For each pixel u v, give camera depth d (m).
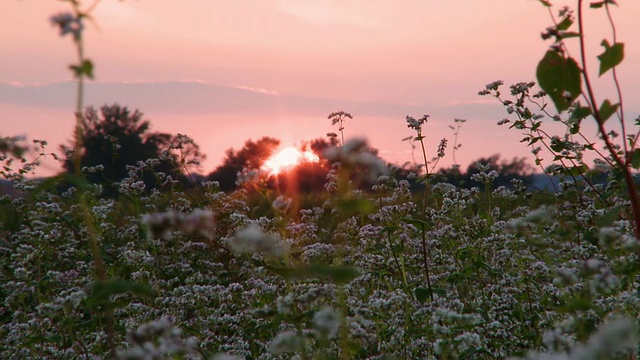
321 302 5.48
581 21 4.06
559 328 4.21
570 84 4.07
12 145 4.04
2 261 9.05
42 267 8.93
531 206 10.37
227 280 8.64
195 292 6.84
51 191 9.93
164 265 8.59
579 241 7.61
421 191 11.52
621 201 7.94
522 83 8.41
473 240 8.13
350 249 7.46
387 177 9.30
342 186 3.88
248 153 30.84
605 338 2.78
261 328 5.98
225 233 9.26
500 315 6.35
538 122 8.19
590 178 8.57
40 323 6.20
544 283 7.05
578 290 5.38
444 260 7.79
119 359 3.71
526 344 5.73
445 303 5.68
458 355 4.61
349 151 3.69
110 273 7.14
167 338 3.97
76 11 3.29
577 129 7.46
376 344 5.59
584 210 7.62
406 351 5.53
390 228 6.70
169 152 11.12
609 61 4.08
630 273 4.67
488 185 9.35
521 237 7.49
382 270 6.94
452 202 8.54
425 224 6.02
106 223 8.94
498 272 6.58
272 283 7.01
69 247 8.98
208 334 6.31
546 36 4.11
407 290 6.34
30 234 8.16
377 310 5.50
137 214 10.30
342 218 9.52
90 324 6.67
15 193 10.65
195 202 10.70
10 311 8.06
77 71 3.30
